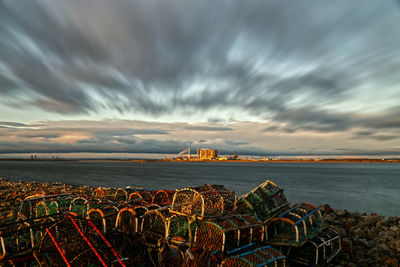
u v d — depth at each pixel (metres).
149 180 64.38
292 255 7.98
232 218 7.82
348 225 13.75
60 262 6.04
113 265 5.93
